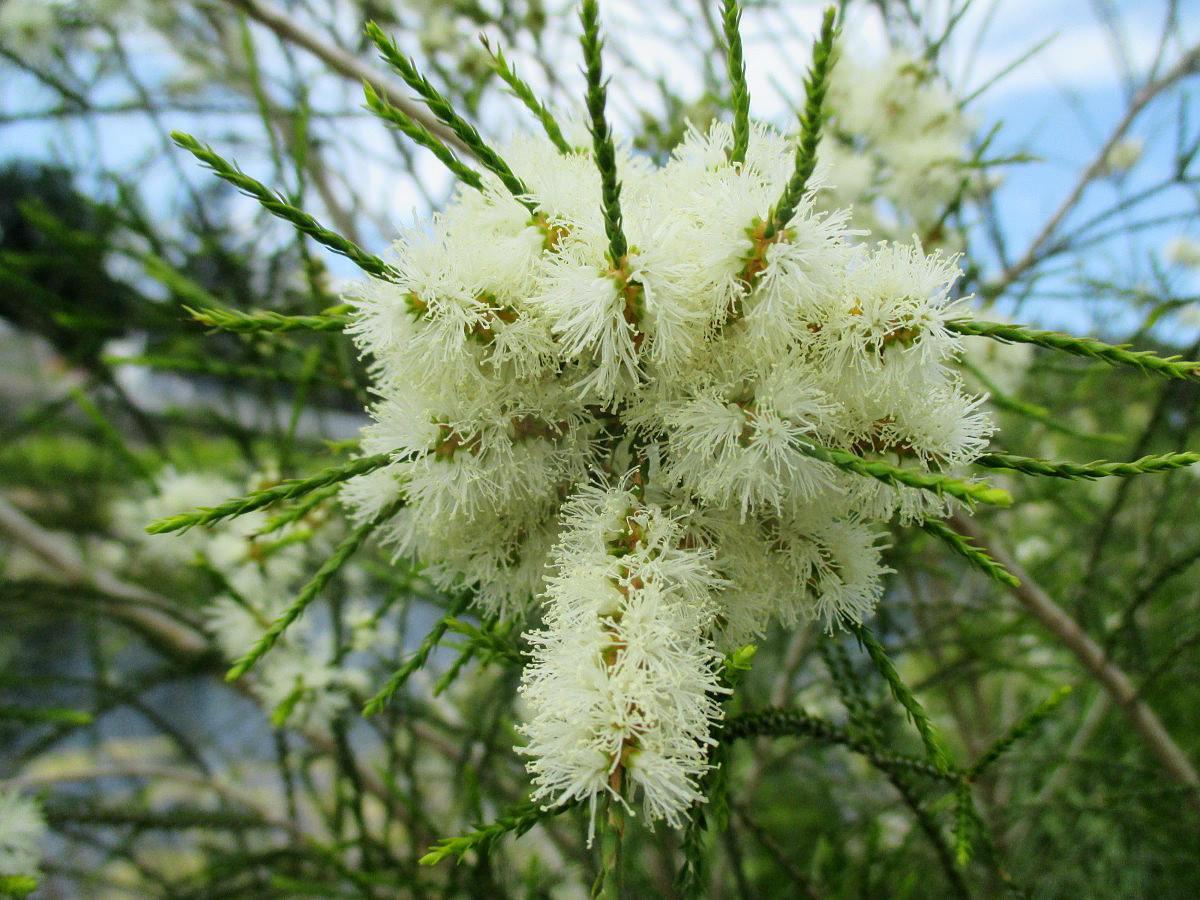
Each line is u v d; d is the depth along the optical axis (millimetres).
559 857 265
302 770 241
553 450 105
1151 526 209
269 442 292
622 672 86
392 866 201
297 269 221
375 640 211
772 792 333
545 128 115
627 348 96
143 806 294
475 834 87
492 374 103
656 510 97
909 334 94
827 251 93
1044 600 186
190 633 255
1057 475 94
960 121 192
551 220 100
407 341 99
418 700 254
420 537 114
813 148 84
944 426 98
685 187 104
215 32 265
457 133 96
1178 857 206
